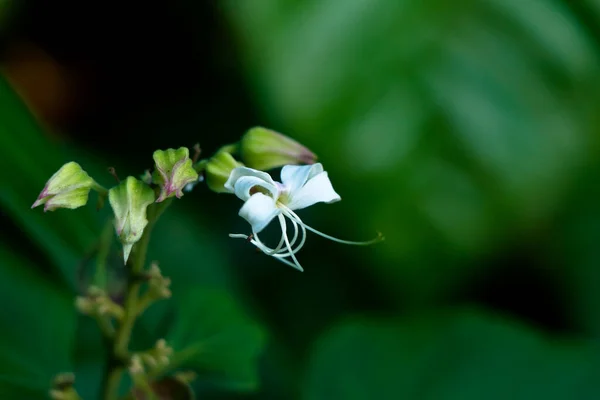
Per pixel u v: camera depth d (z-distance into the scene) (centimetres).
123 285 46
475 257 60
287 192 44
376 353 56
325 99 58
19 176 48
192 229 58
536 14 60
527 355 56
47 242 49
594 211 61
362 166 58
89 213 50
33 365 49
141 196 43
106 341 46
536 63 60
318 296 64
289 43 57
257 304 61
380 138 58
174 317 49
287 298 64
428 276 60
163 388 46
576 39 61
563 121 60
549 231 61
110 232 46
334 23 57
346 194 59
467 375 56
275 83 57
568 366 56
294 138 58
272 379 57
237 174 44
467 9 60
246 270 65
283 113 57
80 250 49
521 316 63
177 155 43
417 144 59
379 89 58
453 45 60
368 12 58
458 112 59
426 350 56
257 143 45
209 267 58
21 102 49
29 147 49
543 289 62
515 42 60
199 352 48
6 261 50
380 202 59
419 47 59
